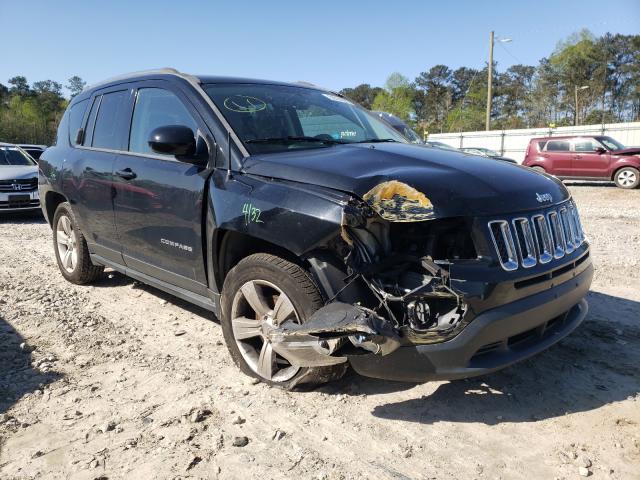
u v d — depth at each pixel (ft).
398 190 8.97
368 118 15.02
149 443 9.02
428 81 342.64
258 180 10.51
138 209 13.44
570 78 242.37
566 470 8.26
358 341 8.43
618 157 60.13
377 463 8.47
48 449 8.87
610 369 11.64
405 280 9.20
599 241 25.82
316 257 9.48
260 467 8.38
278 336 9.35
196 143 11.89
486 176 9.96
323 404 10.21
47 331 14.03
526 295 9.37
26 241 27.50
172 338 13.64
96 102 16.48
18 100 256.11
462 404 10.21
